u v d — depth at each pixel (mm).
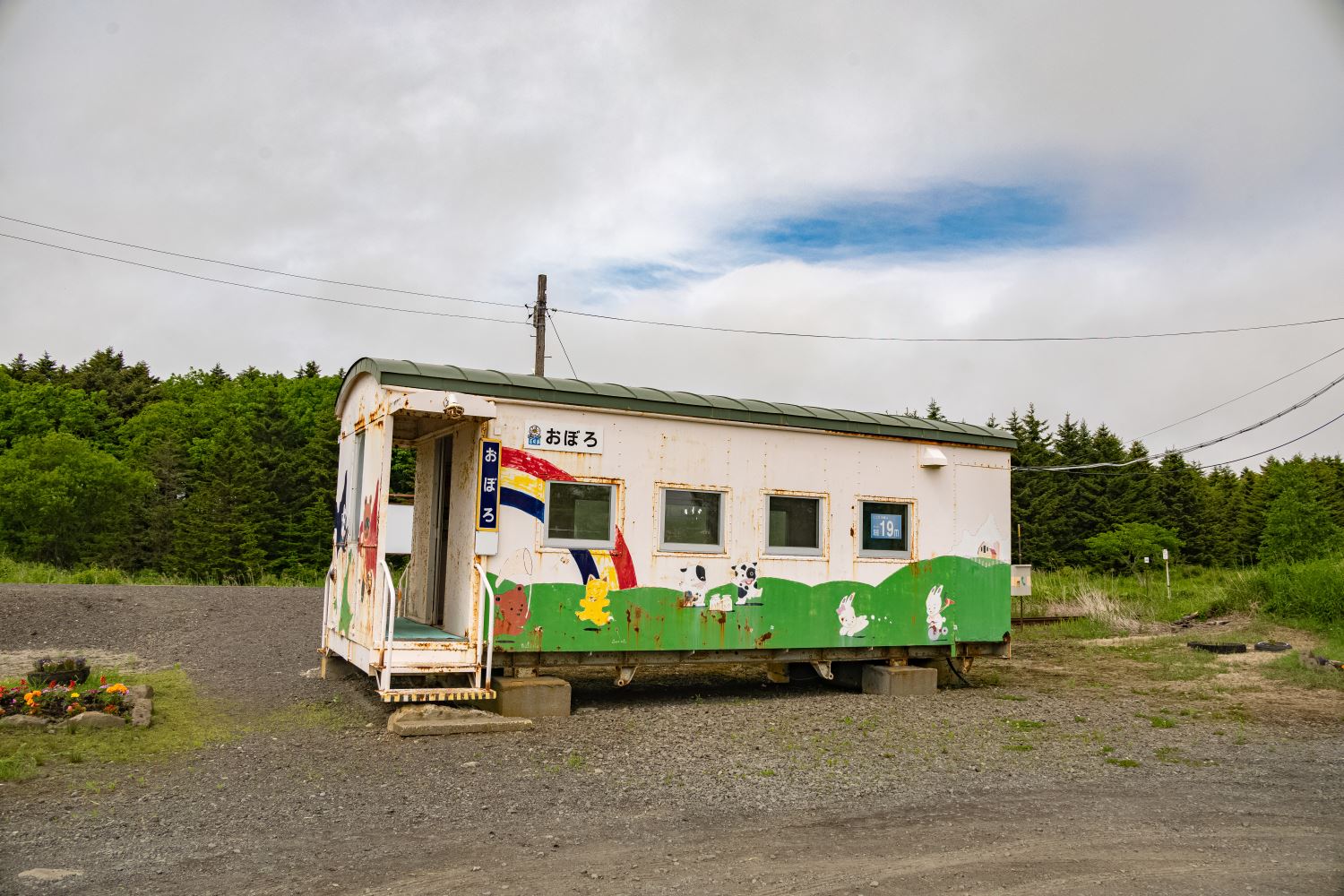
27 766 6555
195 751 7309
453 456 9844
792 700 10555
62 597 15586
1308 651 14422
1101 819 5883
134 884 4438
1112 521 45594
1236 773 7266
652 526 9852
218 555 35906
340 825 5477
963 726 9047
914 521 11406
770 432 10578
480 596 8766
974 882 4676
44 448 34562
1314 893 4586
